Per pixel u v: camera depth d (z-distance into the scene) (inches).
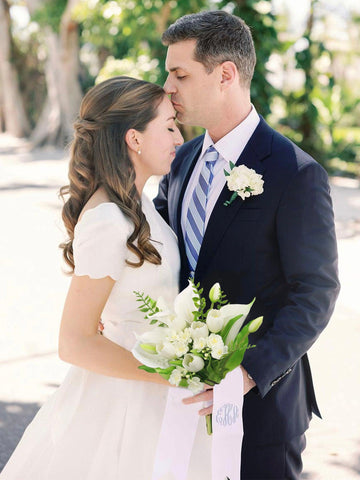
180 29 86.3
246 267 84.6
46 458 87.6
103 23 589.3
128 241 78.1
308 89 522.9
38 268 275.3
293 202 81.4
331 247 81.5
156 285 82.9
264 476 87.4
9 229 353.4
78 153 82.2
